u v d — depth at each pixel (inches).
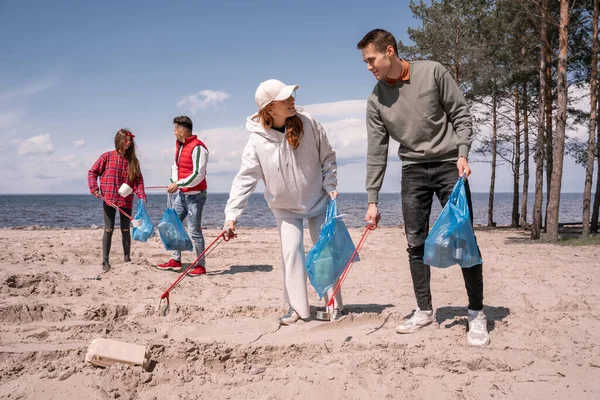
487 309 173.3
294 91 141.3
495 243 543.2
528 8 651.5
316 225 159.2
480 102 870.4
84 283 209.2
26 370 116.1
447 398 108.4
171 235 250.8
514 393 110.3
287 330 149.6
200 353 125.2
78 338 139.6
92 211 1943.9
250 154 149.9
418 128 140.0
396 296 199.8
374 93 146.1
